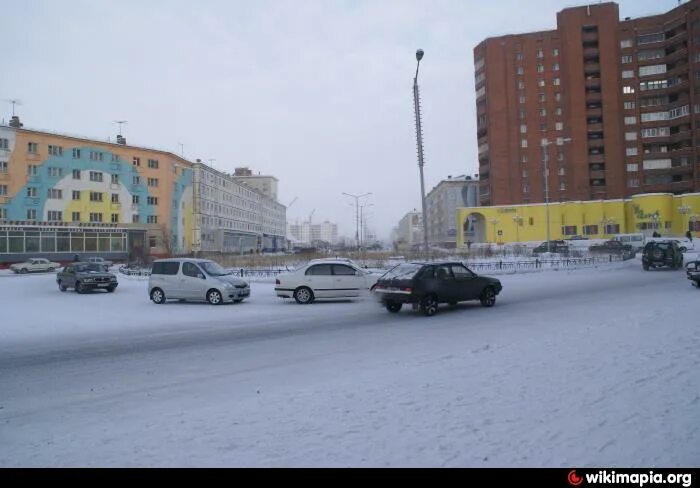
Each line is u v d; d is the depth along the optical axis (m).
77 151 62.12
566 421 4.95
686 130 70.69
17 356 9.72
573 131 71.81
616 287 20.61
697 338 8.62
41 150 58.84
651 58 73.00
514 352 8.12
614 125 71.94
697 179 69.12
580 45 72.50
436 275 14.72
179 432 5.03
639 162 72.81
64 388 7.19
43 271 48.88
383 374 7.08
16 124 58.22
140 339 11.44
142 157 69.31
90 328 13.40
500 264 32.75
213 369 8.14
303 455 4.36
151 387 7.09
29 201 57.53
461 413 5.26
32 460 4.49
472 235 82.81
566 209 67.69
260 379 7.29
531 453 4.27
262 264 38.03
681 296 15.92
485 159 77.69
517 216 69.19
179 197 76.56
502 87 74.06
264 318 14.62
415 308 14.67
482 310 14.95
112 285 25.28
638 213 64.75
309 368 7.91
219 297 18.36
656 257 30.53
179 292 18.97
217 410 5.73
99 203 64.12
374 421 5.11
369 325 12.65
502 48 74.50
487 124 75.62
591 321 11.36
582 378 6.42
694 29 69.31
